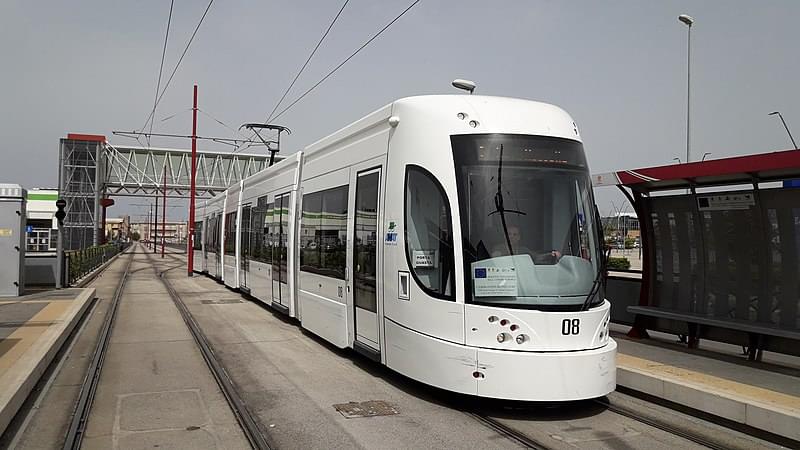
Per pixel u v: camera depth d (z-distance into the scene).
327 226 10.64
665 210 10.67
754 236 9.34
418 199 7.67
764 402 6.54
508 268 7.01
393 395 7.79
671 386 7.45
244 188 19.75
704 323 9.54
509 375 6.68
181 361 9.73
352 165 9.61
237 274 20.31
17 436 6.14
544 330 6.82
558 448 5.96
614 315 12.20
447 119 7.62
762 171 8.76
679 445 6.11
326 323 10.48
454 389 6.96
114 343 11.24
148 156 50.66
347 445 5.95
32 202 50.00
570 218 7.44
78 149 49.44
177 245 99.38
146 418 6.75
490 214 7.15
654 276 10.94
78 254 24.33
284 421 6.68
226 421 6.69
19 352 8.91
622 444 6.12
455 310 7.01
